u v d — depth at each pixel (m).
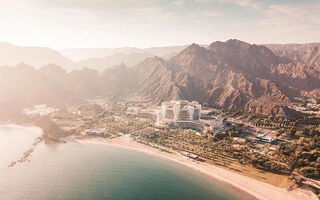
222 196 150.50
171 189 159.25
